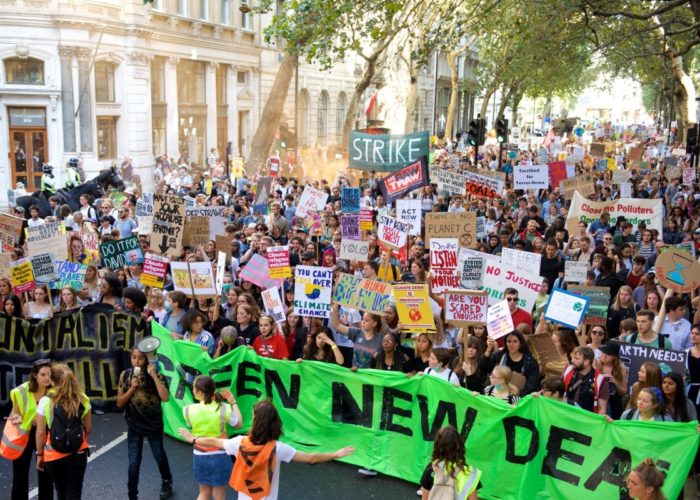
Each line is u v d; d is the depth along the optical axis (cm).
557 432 746
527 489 758
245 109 4603
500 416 774
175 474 853
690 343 951
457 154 3738
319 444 894
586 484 727
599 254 1248
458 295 884
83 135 3250
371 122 3638
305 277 975
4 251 1397
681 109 3616
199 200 2061
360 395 871
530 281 1061
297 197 2253
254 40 4581
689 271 1029
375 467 855
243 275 1149
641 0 2139
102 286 1051
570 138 5431
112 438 945
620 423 712
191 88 4069
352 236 1295
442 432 595
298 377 903
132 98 3478
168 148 3831
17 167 3203
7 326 1000
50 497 746
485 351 935
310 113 5216
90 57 3228
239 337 979
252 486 618
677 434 685
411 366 905
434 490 590
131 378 782
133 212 2038
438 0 2738
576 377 820
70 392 704
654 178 2695
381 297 962
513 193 2134
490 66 5069
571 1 1947
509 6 2770
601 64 4684
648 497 530
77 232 1425
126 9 3381
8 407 1004
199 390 709
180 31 3791
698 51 4669
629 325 909
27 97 3148
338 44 5088
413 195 2108
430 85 7444
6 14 3031
